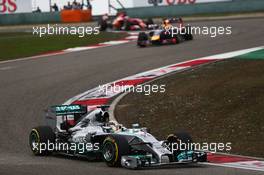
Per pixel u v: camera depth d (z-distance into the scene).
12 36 152.25
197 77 77.31
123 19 156.50
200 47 108.00
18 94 78.50
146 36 116.81
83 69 94.12
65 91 78.81
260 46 102.12
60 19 193.00
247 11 181.00
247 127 56.28
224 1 184.38
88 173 39.09
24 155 49.50
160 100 69.19
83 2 196.50
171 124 60.72
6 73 95.69
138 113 65.69
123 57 103.44
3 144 54.59
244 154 49.53
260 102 61.34
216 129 57.31
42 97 75.94
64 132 49.66
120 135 42.72
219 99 64.88
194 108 63.84
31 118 65.69
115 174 38.66
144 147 42.25
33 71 95.69
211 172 40.06
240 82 69.56
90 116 48.16
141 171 40.19
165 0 193.38
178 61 94.06
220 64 85.06
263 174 39.59
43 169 40.97
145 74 86.00
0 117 66.62
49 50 120.81
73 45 126.12
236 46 104.94
